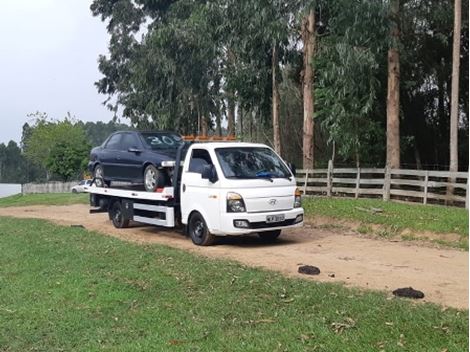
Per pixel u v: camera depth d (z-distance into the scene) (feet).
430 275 28.32
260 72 85.92
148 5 117.60
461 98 81.15
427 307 21.40
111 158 49.78
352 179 64.85
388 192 60.23
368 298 22.88
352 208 53.26
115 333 20.53
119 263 31.91
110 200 51.13
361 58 65.67
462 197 52.95
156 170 43.37
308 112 77.71
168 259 32.27
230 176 37.96
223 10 81.61
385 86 76.18
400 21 72.28
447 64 80.53
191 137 42.52
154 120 112.68
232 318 21.25
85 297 25.48
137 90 117.80
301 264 31.50
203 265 30.27
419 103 86.07
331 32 72.18
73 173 173.99
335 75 68.49
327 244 39.45
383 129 77.41
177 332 20.03
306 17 73.20
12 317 23.35
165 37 97.91
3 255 37.88
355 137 72.59
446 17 73.56
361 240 41.37
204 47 94.58
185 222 40.88
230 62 91.30
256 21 73.51
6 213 77.46
